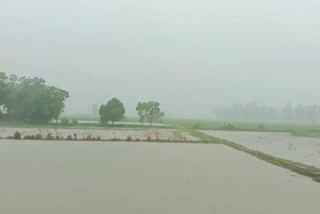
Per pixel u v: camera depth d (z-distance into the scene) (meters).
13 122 82.31
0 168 24.05
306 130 100.88
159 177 22.86
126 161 29.38
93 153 33.84
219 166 28.77
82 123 90.81
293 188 20.95
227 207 16.30
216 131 90.88
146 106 100.81
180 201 17.03
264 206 16.66
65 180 20.80
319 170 27.72
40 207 15.14
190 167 27.53
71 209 15.03
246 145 52.19
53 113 84.06
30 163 26.50
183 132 69.25
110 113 84.62
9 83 88.12
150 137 54.38
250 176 24.66
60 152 33.66
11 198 16.44
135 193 18.25
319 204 17.30
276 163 31.48
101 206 15.64
